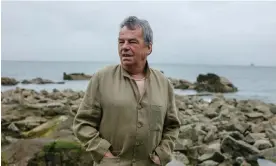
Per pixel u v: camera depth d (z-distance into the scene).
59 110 9.97
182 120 10.46
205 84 31.72
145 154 2.66
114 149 2.64
